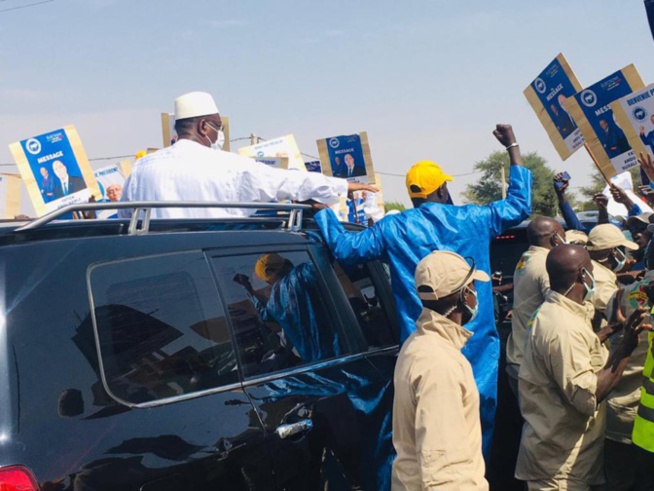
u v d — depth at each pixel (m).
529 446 4.17
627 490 4.55
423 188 4.22
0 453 2.38
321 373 3.53
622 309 4.43
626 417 4.43
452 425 2.79
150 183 4.55
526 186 4.46
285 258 3.69
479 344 4.19
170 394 2.86
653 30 5.61
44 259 2.74
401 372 2.96
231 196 4.50
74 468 2.47
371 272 4.30
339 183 4.57
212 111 4.74
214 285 3.24
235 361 3.17
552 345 3.96
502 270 6.09
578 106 6.59
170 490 2.67
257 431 3.03
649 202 6.60
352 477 3.43
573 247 4.10
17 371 2.51
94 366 2.69
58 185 6.22
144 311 2.93
